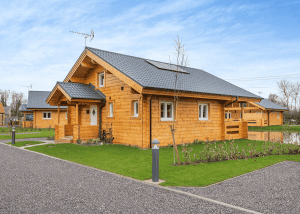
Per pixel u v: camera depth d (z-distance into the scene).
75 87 14.52
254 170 7.34
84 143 13.38
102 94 14.66
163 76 13.65
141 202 4.75
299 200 4.81
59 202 4.78
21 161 8.90
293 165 8.08
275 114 40.41
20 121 38.81
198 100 14.47
